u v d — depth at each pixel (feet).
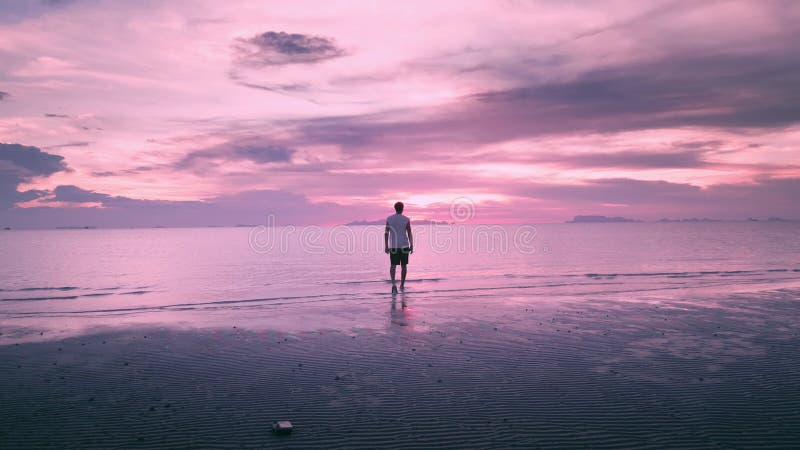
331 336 24.18
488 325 26.84
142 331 25.55
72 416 13.67
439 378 17.33
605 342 22.74
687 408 14.21
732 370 18.08
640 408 14.23
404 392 15.81
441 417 13.61
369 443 11.87
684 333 24.58
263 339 23.57
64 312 32.19
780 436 12.18
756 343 22.38
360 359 19.93
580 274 56.49
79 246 168.14
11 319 29.48
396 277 55.26
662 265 69.46
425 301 36.11
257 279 54.13
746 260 77.87
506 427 12.88
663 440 11.99
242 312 31.68
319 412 14.03
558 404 14.61
